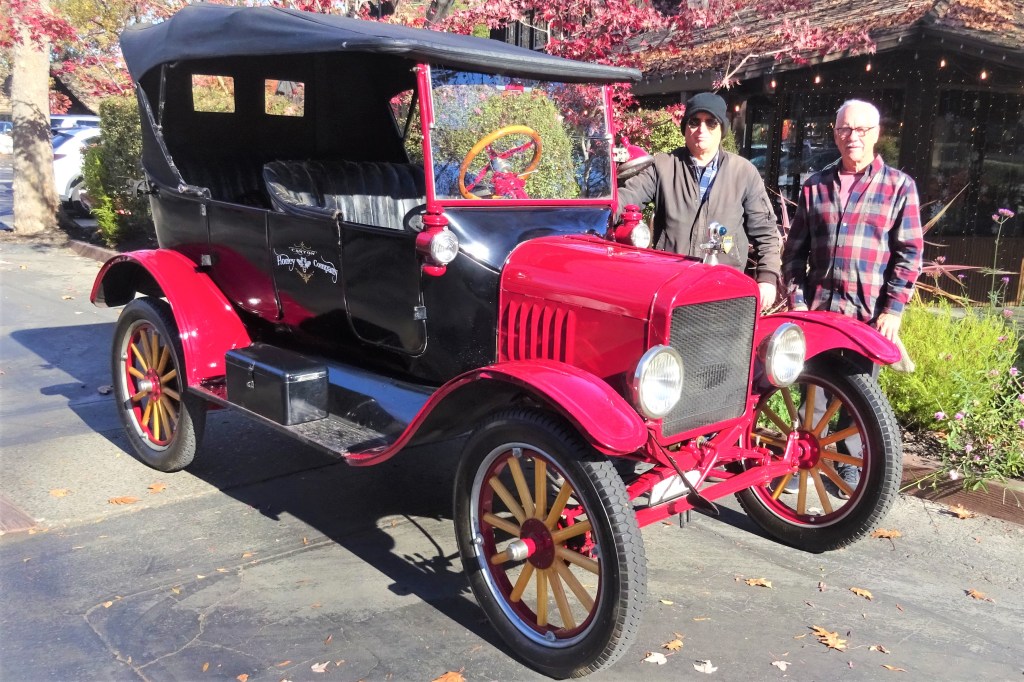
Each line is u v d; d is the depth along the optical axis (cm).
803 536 381
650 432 291
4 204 1775
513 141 356
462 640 309
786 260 433
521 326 321
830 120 970
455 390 296
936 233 900
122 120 1046
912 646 307
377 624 317
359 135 525
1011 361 499
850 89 936
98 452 483
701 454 321
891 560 374
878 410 354
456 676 284
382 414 353
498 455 296
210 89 484
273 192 407
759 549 385
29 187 1315
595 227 370
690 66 879
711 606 333
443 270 319
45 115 1319
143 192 495
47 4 1115
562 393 267
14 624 309
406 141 500
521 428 282
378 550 376
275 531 391
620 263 309
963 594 345
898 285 389
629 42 949
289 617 320
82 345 712
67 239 1253
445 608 331
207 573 350
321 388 371
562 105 374
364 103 514
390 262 351
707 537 397
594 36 687
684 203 418
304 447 499
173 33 433
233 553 369
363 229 357
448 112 333
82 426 525
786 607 333
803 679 286
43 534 381
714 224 327
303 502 424
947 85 859
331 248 376
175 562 359
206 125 491
